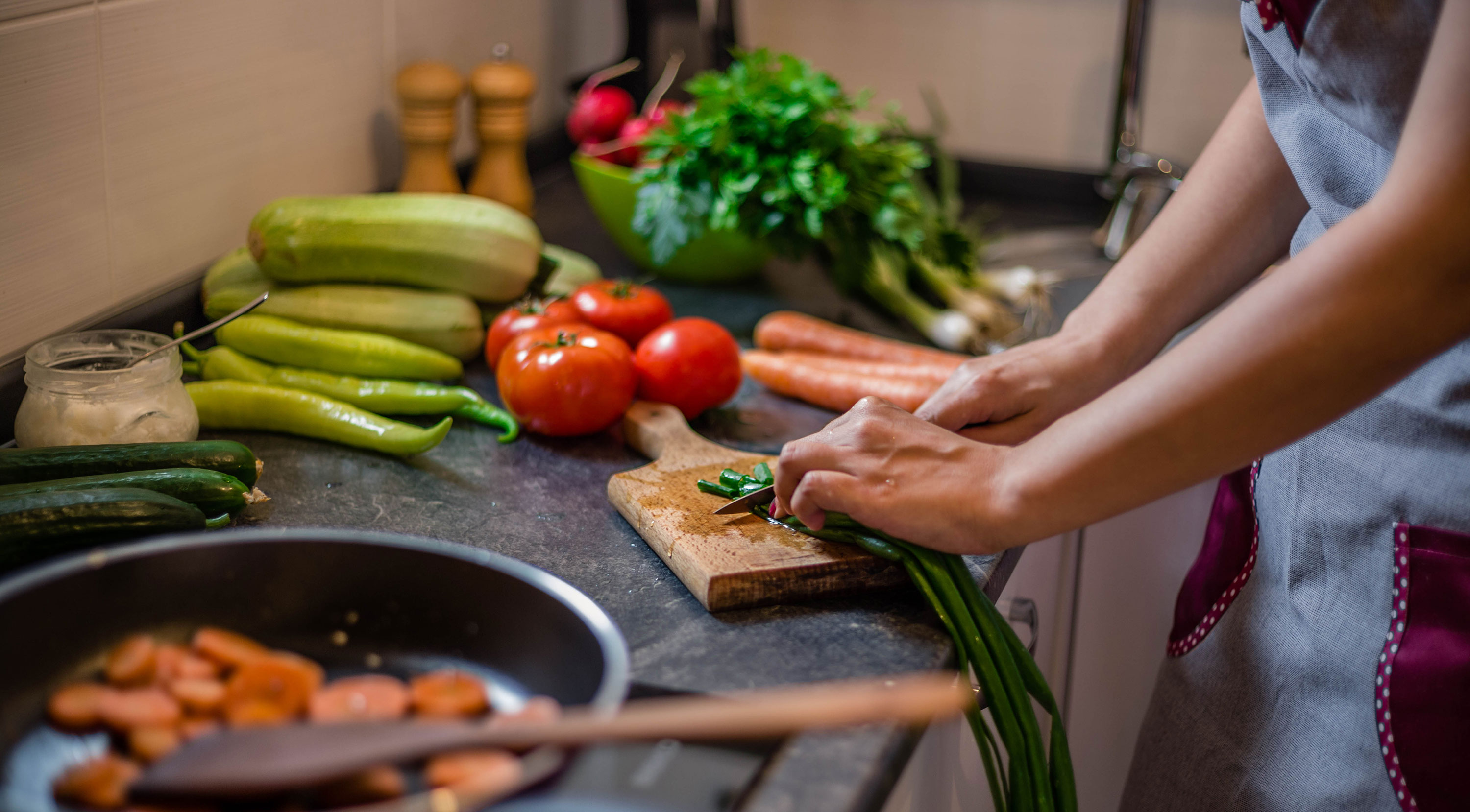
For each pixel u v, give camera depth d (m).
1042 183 1.79
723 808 0.56
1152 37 1.69
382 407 1.01
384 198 1.09
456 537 0.82
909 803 0.72
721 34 1.65
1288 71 0.76
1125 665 1.24
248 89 1.12
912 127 1.83
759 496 0.81
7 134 0.86
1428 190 0.53
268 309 1.05
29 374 0.83
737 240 1.31
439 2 1.40
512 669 0.63
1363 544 0.80
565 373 0.96
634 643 0.69
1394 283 0.55
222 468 0.81
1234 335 0.59
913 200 1.30
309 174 1.24
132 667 0.55
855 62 1.83
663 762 0.59
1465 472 0.74
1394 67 0.67
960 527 0.69
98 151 0.95
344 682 0.56
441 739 0.46
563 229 1.54
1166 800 0.97
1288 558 0.85
